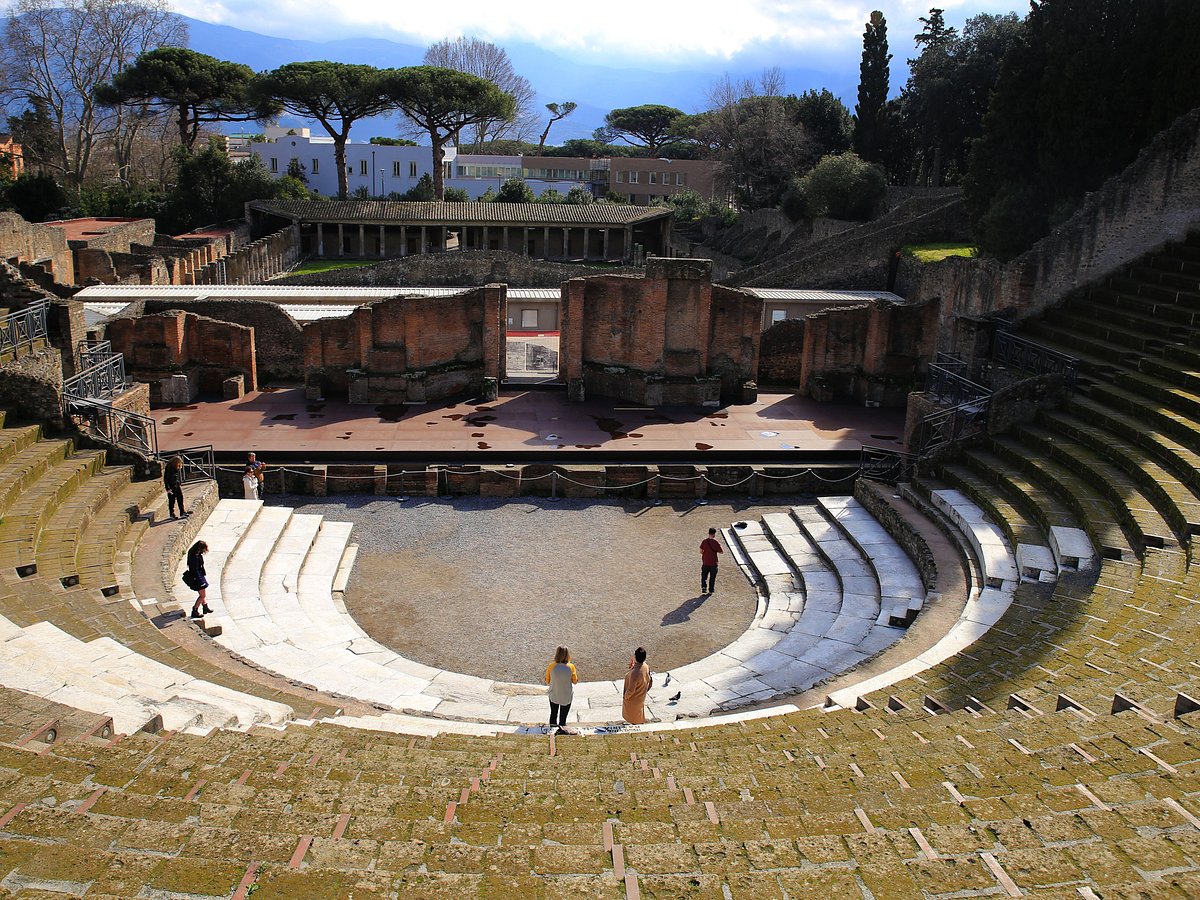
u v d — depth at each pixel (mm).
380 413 41844
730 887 8719
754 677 21781
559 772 13320
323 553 29359
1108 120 46125
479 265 82312
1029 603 21422
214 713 15539
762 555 30219
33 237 59406
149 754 12258
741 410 43906
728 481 36406
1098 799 10797
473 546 30719
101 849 8953
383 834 10203
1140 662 16469
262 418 40531
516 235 103750
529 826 10430
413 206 97000
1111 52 45844
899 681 17938
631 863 9312
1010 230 49312
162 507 28562
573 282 43625
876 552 28672
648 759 14148
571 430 40062
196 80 100938
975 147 54750
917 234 67312
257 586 25938
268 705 17094
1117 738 12812
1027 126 50906
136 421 34094
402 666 22531
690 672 22406
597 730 17922
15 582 21094
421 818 10898
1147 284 37000
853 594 26375
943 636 21812
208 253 79312
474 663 23359
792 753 14086
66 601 20953
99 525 26203
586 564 29625
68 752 11922
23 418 29656
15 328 31297
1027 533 25688
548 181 133500
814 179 85375
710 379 44094
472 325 44781
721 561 30234
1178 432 27125
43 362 29797
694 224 113188
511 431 39688
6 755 11297
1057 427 30828
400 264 81188
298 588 26781
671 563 29953
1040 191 49375
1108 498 25859
